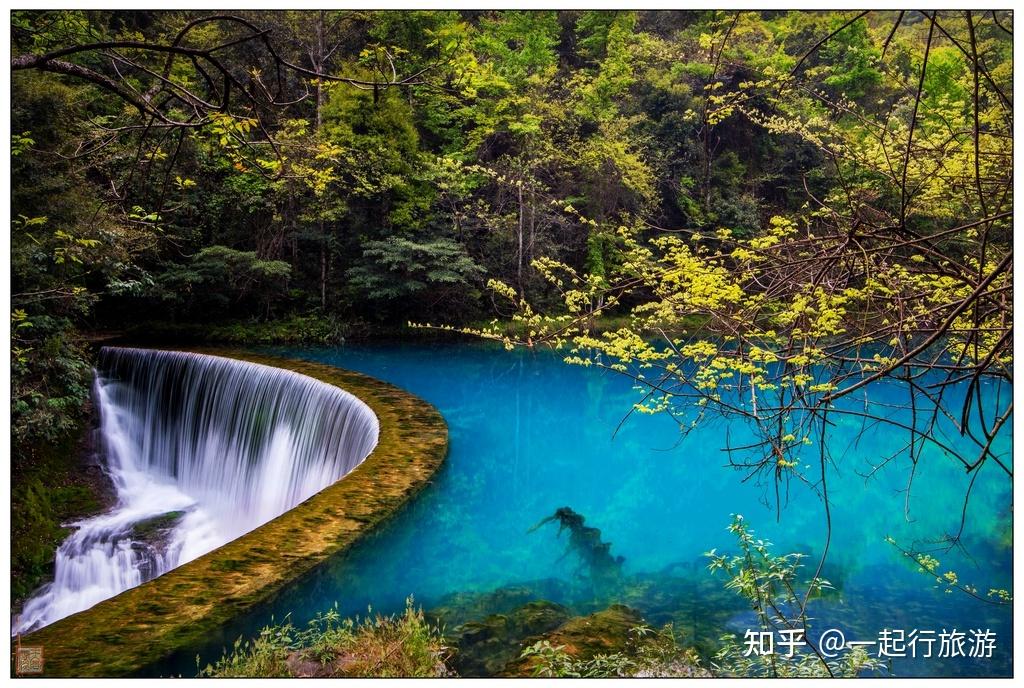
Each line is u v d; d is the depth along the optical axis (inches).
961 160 180.7
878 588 241.6
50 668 162.4
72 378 486.0
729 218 844.6
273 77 738.2
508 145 884.6
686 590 242.2
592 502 337.1
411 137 767.7
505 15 872.9
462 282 804.6
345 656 179.3
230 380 526.3
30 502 419.8
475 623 209.6
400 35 737.6
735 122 904.9
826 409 121.3
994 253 172.4
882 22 453.7
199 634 180.5
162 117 145.6
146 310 759.7
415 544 265.4
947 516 308.3
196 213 740.7
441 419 395.5
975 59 96.7
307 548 230.2
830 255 122.8
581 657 189.3
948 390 472.7
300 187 681.0
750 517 318.3
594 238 805.9
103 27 450.3
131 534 433.7
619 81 868.6
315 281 847.7
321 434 436.8
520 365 693.3
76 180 367.9
